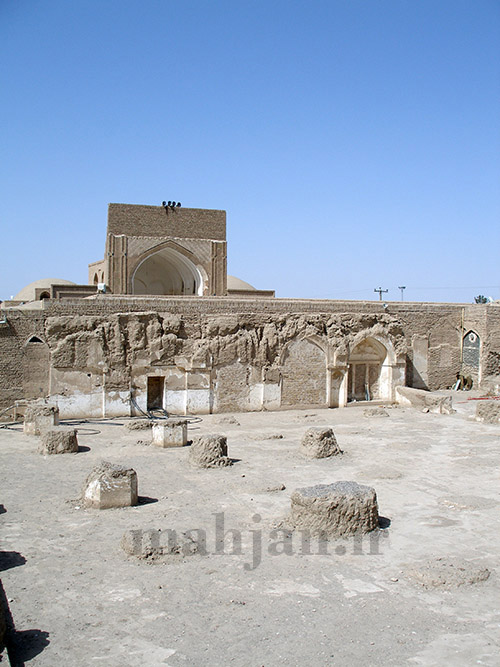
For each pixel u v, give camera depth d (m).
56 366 23.58
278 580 8.91
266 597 8.36
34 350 23.38
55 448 17.55
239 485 14.12
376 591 8.56
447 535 10.91
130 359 24.50
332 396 27.59
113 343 24.23
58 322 23.53
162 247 34.09
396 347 28.84
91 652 6.95
